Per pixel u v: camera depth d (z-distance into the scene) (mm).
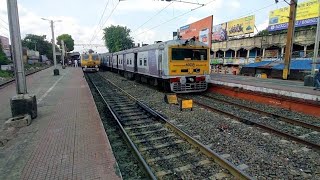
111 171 4184
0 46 40375
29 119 7141
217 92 16344
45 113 8500
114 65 32750
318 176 4801
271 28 33062
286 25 30641
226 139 6793
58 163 4504
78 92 13586
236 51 38156
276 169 5055
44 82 19219
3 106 10039
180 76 14125
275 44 30453
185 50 14219
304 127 8070
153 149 6195
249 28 35562
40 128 6699
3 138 5871
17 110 7461
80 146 5316
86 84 17641
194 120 8773
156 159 5594
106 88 18594
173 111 10242
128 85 20016
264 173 4875
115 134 7363
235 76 26969
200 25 33188
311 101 10125
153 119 9047
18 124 6852
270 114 9414
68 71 35312
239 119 8719
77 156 4801
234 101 13305
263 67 27891
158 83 16422
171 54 13859
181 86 14289
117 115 9461
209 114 9703
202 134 7258
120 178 3947
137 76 21500
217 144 6426
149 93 15383
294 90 12242
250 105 12109
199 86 14891
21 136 6047
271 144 6426
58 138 5855
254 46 33750
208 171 4973
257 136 7031
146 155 5848
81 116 8008
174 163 5398
